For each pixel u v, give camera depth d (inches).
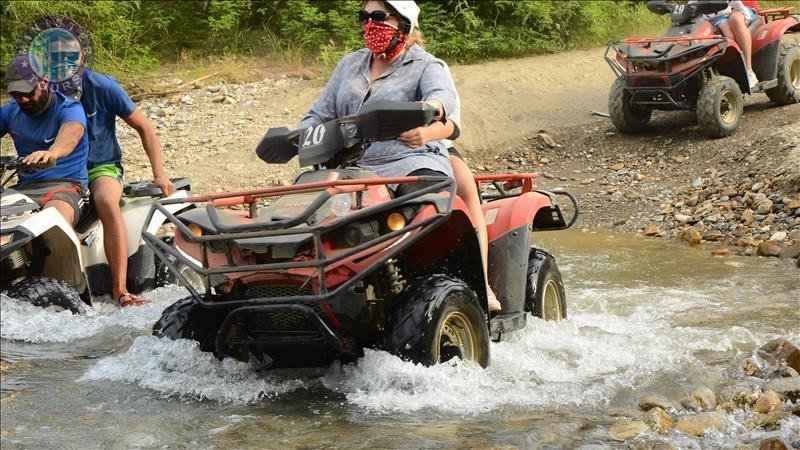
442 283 189.0
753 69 455.8
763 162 388.8
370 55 211.2
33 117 269.1
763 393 189.9
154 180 291.9
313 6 617.6
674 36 439.5
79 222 276.8
